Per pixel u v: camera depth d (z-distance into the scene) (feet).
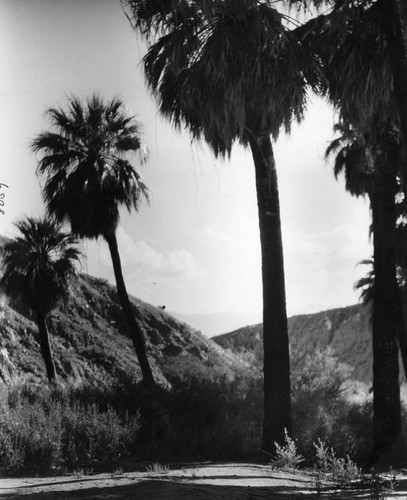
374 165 51.13
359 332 506.48
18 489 24.50
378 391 47.11
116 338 245.45
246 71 36.04
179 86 40.04
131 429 39.86
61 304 120.98
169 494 23.02
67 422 37.58
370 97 39.83
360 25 38.29
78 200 92.27
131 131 96.37
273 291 47.70
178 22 36.81
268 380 46.62
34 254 117.70
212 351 267.59
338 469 30.71
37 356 199.62
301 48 37.29
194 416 48.47
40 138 93.35
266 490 26.03
